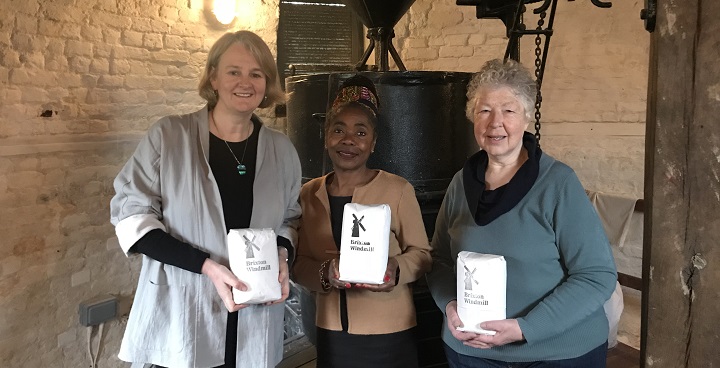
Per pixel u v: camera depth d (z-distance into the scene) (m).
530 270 1.44
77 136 2.58
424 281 2.15
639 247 3.36
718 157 1.04
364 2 2.42
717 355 1.06
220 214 1.50
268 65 1.57
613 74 3.52
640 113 3.47
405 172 2.25
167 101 3.08
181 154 1.50
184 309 1.47
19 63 2.29
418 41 3.94
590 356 1.44
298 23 3.95
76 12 2.54
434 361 2.22
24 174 2.35
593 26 3.54
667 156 1.12
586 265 1.39
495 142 1.46
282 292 1.48
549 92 3.70
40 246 2.44
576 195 1.40
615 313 2.81
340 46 4.06
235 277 1.38
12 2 2.24
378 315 1.71
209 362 1.49
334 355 1.75
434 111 2.26
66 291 2.58
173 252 1.41
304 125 2.54
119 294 2.85
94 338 2.73
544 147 3.76
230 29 3.41
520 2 2.24
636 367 2.66
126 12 2.80
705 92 1.05
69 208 2.58
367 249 1.47
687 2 1.07
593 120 3.61
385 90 2.21
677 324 1.13
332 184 1.84
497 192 1.51
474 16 3.82
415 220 1.76
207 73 1.58
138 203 1.47
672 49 1.10
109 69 2.74
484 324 1.32
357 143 1.74
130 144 2.87
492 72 1.48
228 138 1.58
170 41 3.06
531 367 1.46
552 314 1.36
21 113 2.31
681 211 1.10
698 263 1.08
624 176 3.56
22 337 2.38
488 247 1.48
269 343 1.59
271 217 1.57
